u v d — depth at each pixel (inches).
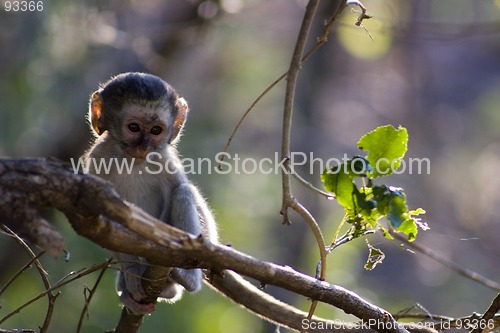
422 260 944.9
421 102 1144.2
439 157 1106.7
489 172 1076.5
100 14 579.2
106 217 184.2
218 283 284.7
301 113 866.8
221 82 861.2
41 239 177.9
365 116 1102.4
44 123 617.3
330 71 916.0
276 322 277.9
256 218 789.9
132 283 262.1
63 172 178.9
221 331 646.5
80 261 539.2
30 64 588.4
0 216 176.9
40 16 575.2
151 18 682.2
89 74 623.5
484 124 1141.7
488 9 950.4
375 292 874.8
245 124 893.2
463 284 914.7
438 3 960.9
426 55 1170.6
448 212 1024.9
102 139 300.4
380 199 214.1
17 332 229.8
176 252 194.9
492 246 981.8
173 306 599.5
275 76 908.6
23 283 558.6
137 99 293.4
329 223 777.6
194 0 605.6
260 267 202.7
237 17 734.5
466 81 1182.3
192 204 281.7
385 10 643.5
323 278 223.5
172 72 664.4
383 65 1133.1
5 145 595.5
